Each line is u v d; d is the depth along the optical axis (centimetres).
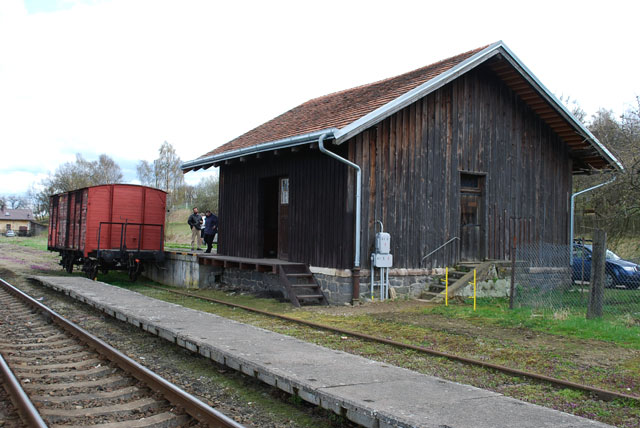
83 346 820
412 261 1404
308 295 1327
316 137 1230
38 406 534
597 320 992
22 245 4675
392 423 444
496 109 1562
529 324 985
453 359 755
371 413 464
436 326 1006
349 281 1303
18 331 952
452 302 1314
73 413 521
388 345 852
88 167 7538
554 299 1251
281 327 1008
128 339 902
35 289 1598
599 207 2016
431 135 1447
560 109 1532
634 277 1439
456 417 454
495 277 1428
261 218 1641
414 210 1410
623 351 793
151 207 1972
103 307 1096
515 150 1591
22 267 2403
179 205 6431
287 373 586
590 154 1711
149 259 1920
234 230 1750
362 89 1711
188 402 533
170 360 760
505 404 498
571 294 1301
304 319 1097
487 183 1534
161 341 879
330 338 904
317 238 1394
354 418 481
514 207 1579
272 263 1386
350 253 1303
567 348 815
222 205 1827
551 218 1650
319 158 1399
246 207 1694
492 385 644
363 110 1309
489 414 465
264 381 607
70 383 629
